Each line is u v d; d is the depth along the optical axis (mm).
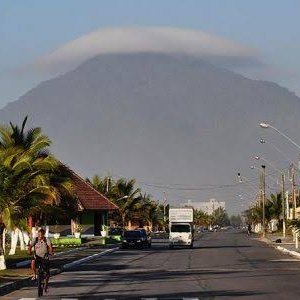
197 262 56938
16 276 40438
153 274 44219
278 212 168125
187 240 85625
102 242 98688
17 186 48250
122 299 29734
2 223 47594
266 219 172500
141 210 148875
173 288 34469
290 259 60781
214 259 61344
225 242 111000
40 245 32125
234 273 44594
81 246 88312
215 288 34312
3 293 32875
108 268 50250
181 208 100875
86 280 39812
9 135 59875
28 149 59750
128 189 143250
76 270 48312
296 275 42750
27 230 50000
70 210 70375
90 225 113812
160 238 138500
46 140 60781
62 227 105375
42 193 49906
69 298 30234
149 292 32531
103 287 35312
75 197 70125
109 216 140250
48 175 55750
